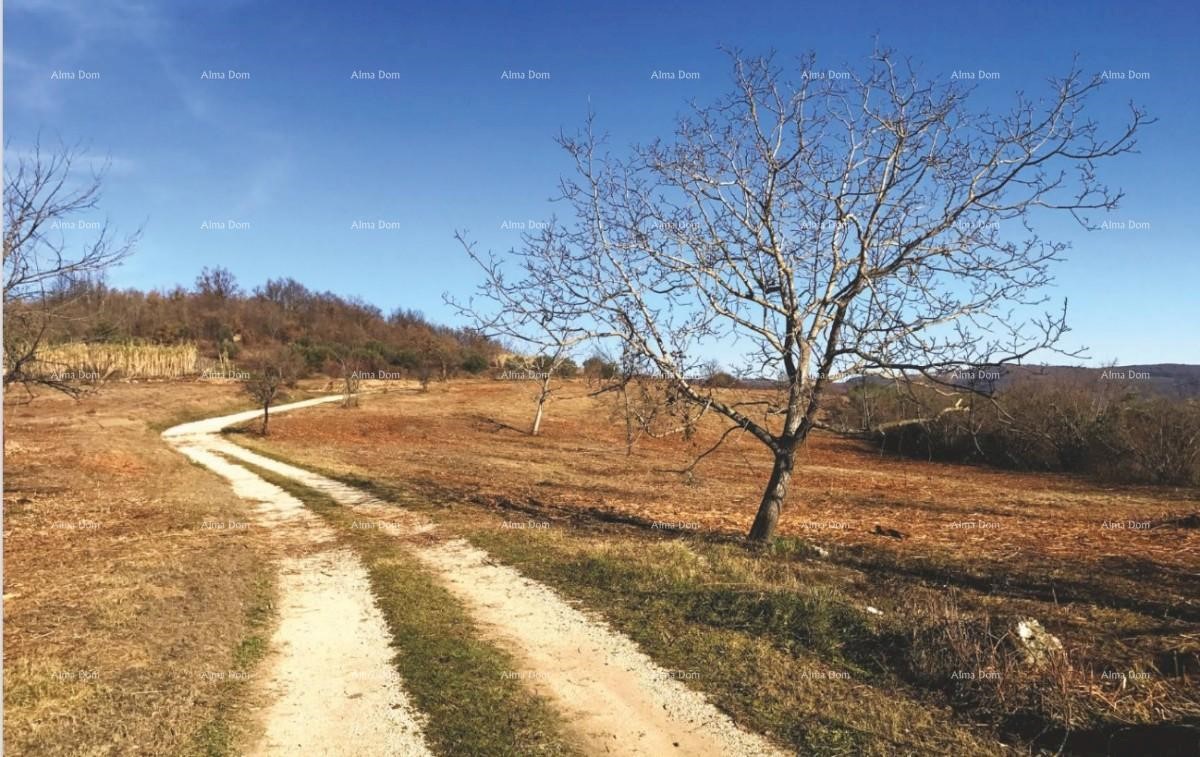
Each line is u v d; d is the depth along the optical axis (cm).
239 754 576
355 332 9831
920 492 2597
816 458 3844
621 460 3478
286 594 1078
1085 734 574
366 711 659
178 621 873
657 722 633
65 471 2284
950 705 645
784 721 625
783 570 1098
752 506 2081
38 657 717
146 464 2622
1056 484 2953
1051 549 1416
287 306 10506
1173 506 2262
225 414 5291
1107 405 3195
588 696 688
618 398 1263
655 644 814
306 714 654
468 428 4906
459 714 649
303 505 1953
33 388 4891
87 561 1177
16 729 566
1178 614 921
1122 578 1142
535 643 837
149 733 588
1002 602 973
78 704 621
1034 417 1797
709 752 580
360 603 1027
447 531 1530
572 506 1914
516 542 1377
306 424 4772
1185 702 621
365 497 2081
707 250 1192
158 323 8088
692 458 3638
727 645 795
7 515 1588
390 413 5556
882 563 1245
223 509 1830
